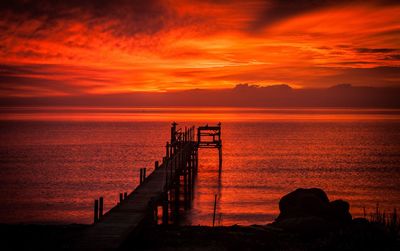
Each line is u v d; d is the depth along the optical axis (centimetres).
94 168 6141
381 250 1775
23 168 6075
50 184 4853
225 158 7481
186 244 1986
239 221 3153
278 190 4506
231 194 4259
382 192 4447
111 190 4538
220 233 2164
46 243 1962
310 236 2127
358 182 5059
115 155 7700
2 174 5538
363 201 3994
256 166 6431
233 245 1975
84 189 4578
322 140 10975
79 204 3838
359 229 1927
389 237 1867
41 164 6494
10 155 7581
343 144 9912
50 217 3372
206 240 2055
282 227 2236
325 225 2164
